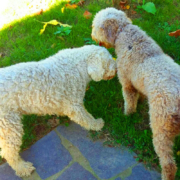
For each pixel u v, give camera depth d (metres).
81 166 1.18
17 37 1.93
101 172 1.15
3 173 1.19
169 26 1.85
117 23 1.25
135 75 1.10
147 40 1.16
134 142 1.25
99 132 1.31
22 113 1.12
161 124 0.92
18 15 2.12
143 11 1.99
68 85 1.14
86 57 1.18
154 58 1.05
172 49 1.65
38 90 1.07
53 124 1.38
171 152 0.98
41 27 1.97
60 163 1.21
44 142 1.30
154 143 1.00
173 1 2.05
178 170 1.09
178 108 0.87
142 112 1.40
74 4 2.12
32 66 1.11
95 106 1.42
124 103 1.39
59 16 2.02
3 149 1.10
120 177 1.12
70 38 1.83
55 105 1.14
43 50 1.76
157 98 0.92
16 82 1.04
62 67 1.13
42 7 2.17
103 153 1.22
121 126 1.30
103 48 1.22
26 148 1.29
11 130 1.05
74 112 1.21
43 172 1.18
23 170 1.16
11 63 1.72
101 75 1.17
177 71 0.96
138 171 1.13
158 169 1.12
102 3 2.12
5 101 1.02
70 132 1.33
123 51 1.18
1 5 2.25
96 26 1.31
